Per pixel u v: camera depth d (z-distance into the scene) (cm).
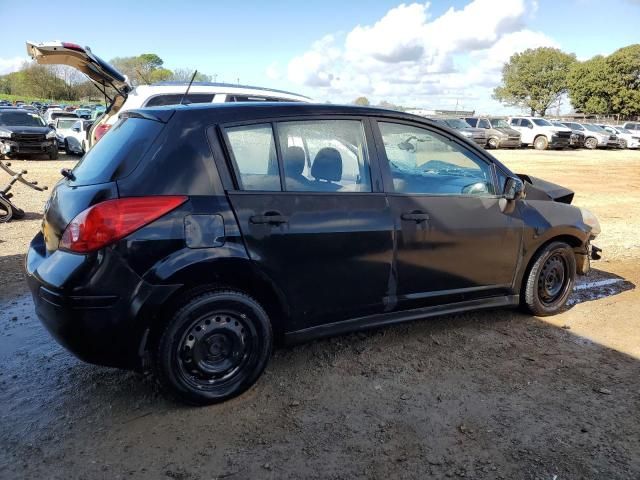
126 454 268
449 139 393
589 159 2445
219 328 304
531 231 421
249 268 305
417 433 287
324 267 332
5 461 261
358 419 300
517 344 400
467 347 394
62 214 294
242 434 285
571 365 369
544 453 272
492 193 408
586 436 287
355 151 352
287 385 336
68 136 2119
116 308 276
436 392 329
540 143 3039
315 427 292
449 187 389
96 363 290
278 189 320
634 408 315
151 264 280
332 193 337
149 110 321
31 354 375
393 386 336
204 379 306
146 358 300
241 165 311
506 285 423
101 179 292
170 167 291
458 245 383
